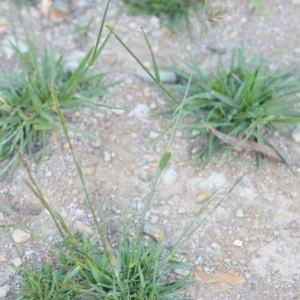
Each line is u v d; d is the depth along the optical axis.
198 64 1.19
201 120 1.12
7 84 1.15
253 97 1.11
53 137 1.11
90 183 1.08
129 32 1.22
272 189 1.08
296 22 1.24
